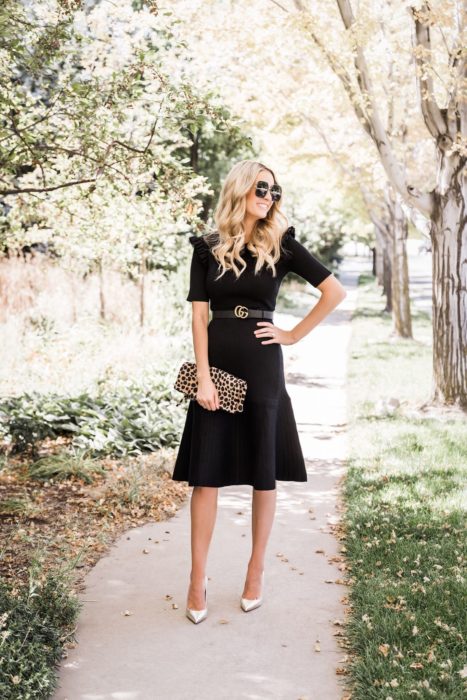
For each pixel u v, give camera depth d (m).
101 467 6.21
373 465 6.45
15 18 4.97
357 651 3.21
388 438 7.56
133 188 5.98
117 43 6.72
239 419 3.57
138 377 9.35
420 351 15.27
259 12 11.18
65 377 9.30
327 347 16.52
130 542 4.67
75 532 4.78
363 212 22.77
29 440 6.55
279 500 5.65
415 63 8.32
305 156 16.81
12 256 12.45
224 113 5.57
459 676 2.94
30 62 5.21
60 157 6.16
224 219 3.50
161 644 3.32
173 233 10.38
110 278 12.72
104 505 5.32
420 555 4.21
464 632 3.30
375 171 13.55
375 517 4.93
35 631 3.07
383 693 2.80
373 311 26.56
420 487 5.71
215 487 3.53
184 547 4.59
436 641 3.20
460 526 4.79
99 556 4.42
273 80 12.91
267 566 4.28
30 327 12.02
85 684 2.98
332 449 7.42
